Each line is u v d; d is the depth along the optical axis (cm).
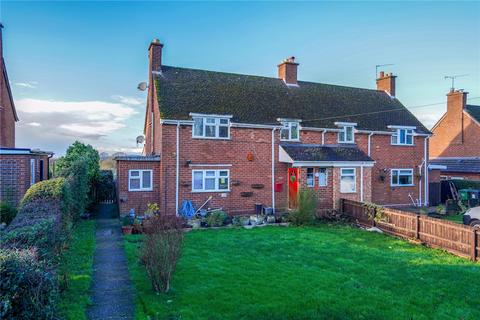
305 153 2172
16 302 476
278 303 771
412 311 763
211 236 1499
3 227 1243
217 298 789
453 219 2078
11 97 2589
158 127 2108
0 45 2317
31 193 1058
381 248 1361
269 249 1288
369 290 878
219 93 2267
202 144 2031
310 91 2656
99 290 841
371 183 2431
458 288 911
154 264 818
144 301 765
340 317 716
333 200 2203
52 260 764
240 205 2114
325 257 1194
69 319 656
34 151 1914
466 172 3138
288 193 2234
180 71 2361
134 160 1939
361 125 2484
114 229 1609
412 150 2648
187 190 1995
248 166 2139
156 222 941
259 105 2297
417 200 2645
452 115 3584
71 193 1329
